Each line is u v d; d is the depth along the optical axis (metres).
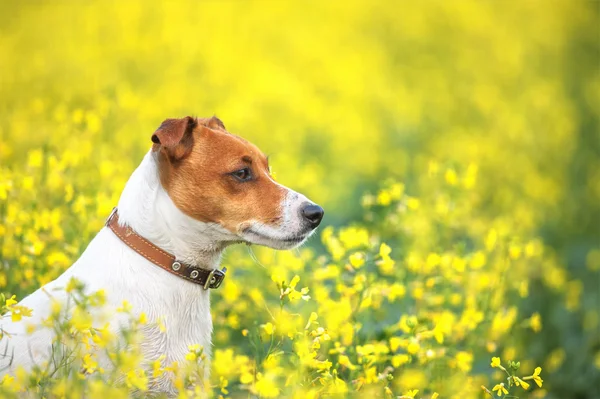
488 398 5.98
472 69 20.62
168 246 5.36
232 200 5.45
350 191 14.47
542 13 22.94
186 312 5.41
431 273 7.78
